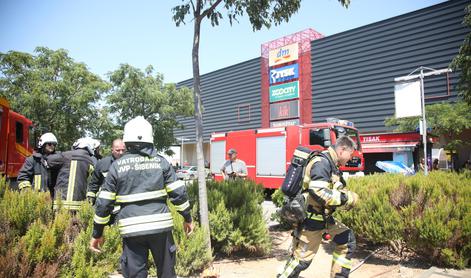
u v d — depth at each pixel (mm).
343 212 5797
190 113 23922
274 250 6227
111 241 4180
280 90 32938
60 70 16859
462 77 11523
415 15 24188
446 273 4684
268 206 12844
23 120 11383
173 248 3111
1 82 15828
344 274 3881
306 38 31266
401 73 24688
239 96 37938
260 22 6141
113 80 21484
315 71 29875
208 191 5957
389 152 20578
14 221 3701
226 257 5707
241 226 5578
